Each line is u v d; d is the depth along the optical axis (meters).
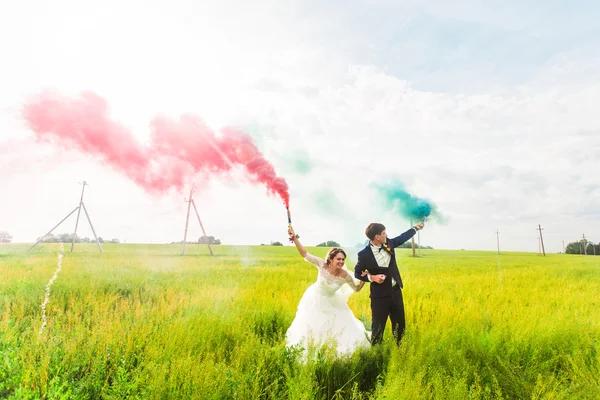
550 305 8.91
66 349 4.62
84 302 7.74
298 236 6.06
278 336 5.96
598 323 6.14
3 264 15.90
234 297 9.22
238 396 3.62
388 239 6.01
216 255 38.75
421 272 20.45
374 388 4.29
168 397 3.54
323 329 5.55
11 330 5.11
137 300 7.79
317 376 4.30
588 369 4.66
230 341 5.45
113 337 4.99
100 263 17.97
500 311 7.49
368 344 5.59
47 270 13.43
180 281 12.18
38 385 3.82
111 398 3.54
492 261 38.66
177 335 5.02
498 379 4.32
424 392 3.64
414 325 6.34
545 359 5.04
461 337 5.52
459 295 10.48
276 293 10.09
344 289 6.14
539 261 40.38
